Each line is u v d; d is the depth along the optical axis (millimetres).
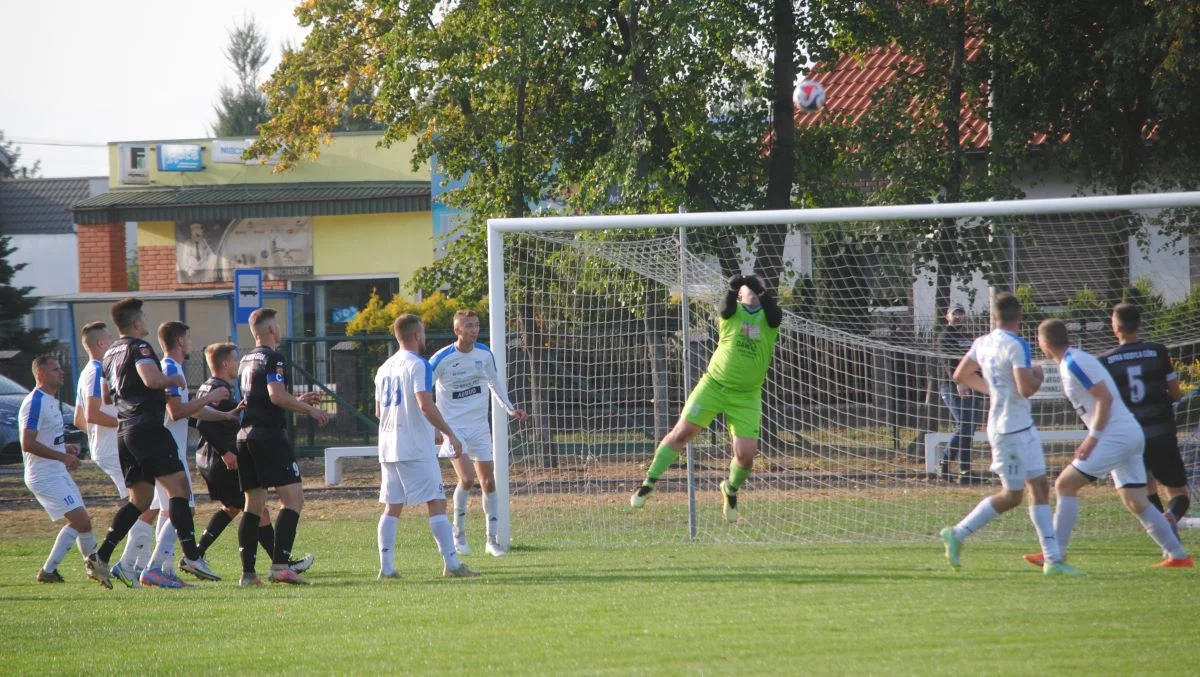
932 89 59125
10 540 41625
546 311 45875
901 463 47469
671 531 38344
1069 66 57188
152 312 82875
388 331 82250
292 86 86312
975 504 41031
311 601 25391
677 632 20266
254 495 29031
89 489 56531
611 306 45531
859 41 61906
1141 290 44062
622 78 60844
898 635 19438
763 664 17562
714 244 57688
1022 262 50062
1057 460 45281
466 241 69438
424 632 21062
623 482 49031
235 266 111562
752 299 31594
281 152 85875
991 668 16953
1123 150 58188
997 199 57000
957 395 45562
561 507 43875
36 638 21734
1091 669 16766
